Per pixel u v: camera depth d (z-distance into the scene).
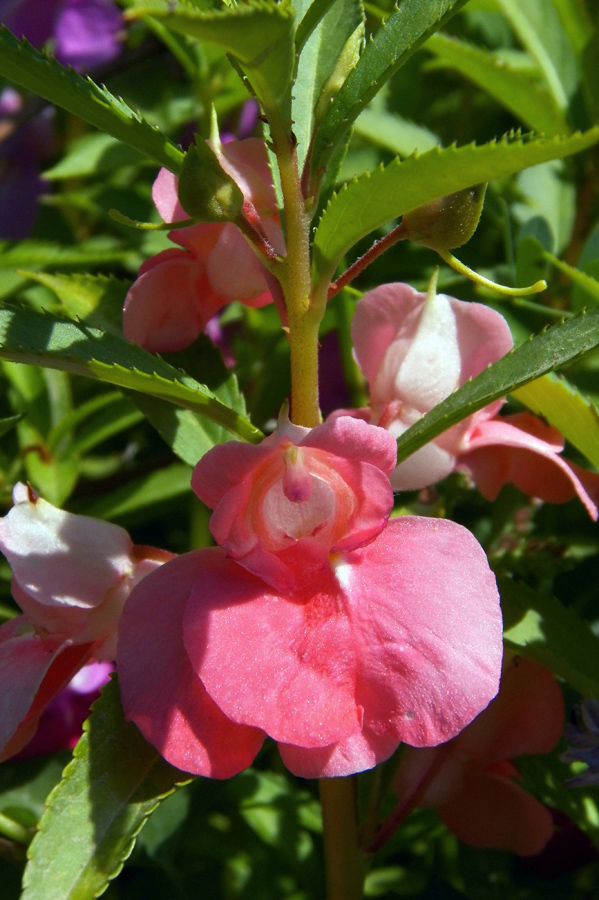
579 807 0.25
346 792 0.23
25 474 0.31
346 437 0.19
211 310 0.24
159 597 0.20
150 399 0.24
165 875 0.28
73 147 0.33
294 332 0.21
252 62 0.18
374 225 0.20
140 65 0.38
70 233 0.39
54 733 0.27
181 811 0.26
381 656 0.19
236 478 0.19
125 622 0.20
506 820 0.24
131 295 0.23
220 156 0.22
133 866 0.27
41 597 0.21
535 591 0.23
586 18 0.30
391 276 0.32
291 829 0.28
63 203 0.38
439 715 0.19
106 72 0.38
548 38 0.32
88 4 0.39
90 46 0.39
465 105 0.36
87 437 0.31
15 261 0.31
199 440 0.24
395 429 0.23
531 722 0.23
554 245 0.30
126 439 0.37
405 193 0.19
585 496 0.22
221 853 0.29
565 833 0.27
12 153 0.39
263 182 0.22
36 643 0.22
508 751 0.23
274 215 0.22
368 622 0.19
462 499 0.27
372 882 0.28
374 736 0.19
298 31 0.20
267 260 0.21
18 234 0.39
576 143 0.18
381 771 0.24
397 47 0.20
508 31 0.39
